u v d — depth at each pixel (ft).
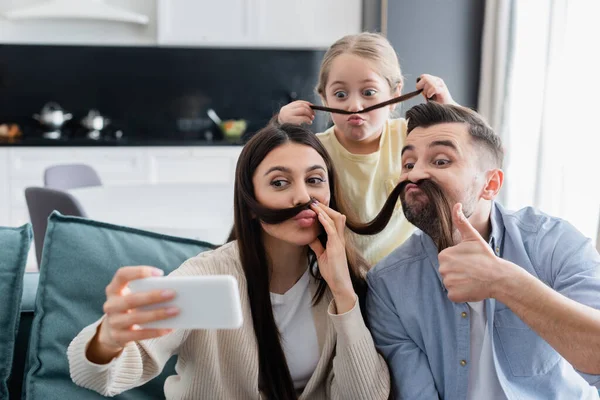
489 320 4.20
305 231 4.23
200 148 17.10
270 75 19.36
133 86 19.04
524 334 4.29
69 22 18.33
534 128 13.52
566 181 12.14
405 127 6.51
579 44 11.88
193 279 3.07
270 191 4.22
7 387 4.69
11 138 17.04
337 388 4.36
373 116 5.78
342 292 4.25
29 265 15.64
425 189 4.17
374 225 4.63
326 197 4.38
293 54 19.33
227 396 4.39
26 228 5.04
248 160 4.31
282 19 17.56
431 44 15.34
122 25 18.51
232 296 3.03
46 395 4.61
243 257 4.43
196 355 4.29
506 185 14.14
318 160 4.33
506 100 14.37
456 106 4.38
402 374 4.39
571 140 12.05
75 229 5.05
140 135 19.19
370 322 4.63
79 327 4.77
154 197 10.16
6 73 18.54
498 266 3.66
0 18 18.08
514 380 4.30
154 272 3.19
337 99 5.83
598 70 11.47
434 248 4.50
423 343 4.49
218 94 19.30
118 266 4.97
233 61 19.22
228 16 17.47
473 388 4.33
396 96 6.10
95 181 12.03
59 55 18.66
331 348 4.44
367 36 5.99
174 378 4.59
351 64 5.73
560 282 4.24
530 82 13.64
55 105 18.78
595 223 11.50
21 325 5.05
